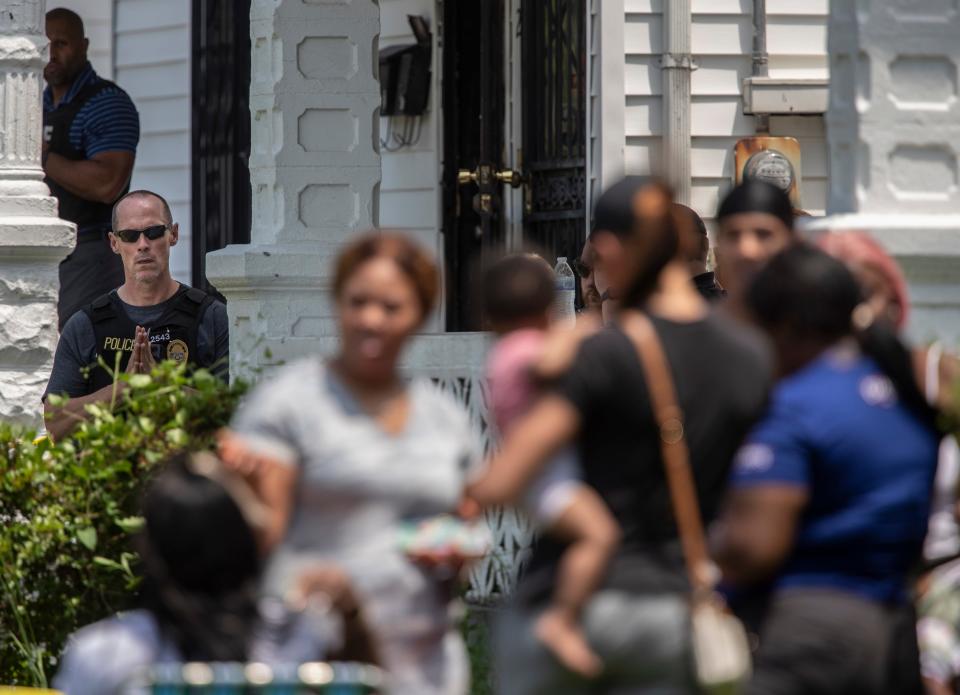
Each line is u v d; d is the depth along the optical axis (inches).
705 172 906.1
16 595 542.0
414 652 398.9
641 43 900.6
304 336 842.2
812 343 398.3
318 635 357.1
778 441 383.9
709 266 904.3
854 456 386.0
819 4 911.0
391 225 1104.2
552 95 995.3
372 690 331.3
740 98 907.4
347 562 393.4
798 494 382.9
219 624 343.9
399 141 1098.1
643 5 900.6
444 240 1072.2
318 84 853.8
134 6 1305.4
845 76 522.6
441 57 1074.1
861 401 389.4
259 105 858.1
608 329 372.2
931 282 510.6
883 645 386.3
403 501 397.4
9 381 806.5
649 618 362.3
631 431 366.0
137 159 1300.4
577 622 363.9
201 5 1243.2
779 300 398.6
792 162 900.0
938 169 516.7
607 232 380.8
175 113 1270.9
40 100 820.0
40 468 545.0
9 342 804.0
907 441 391.2
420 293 399.9
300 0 850.1
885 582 390.3
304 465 394.6
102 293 1027.9
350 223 858.8
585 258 684.7
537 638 366.9
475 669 585.3
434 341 725.3
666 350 369.4
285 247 843.4
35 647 540.4
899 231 504.4
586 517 362.9
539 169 1004.6
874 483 386.9
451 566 404.8
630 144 902.4
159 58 1284.4
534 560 377.4
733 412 370.3
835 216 519.2
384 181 1106.7
